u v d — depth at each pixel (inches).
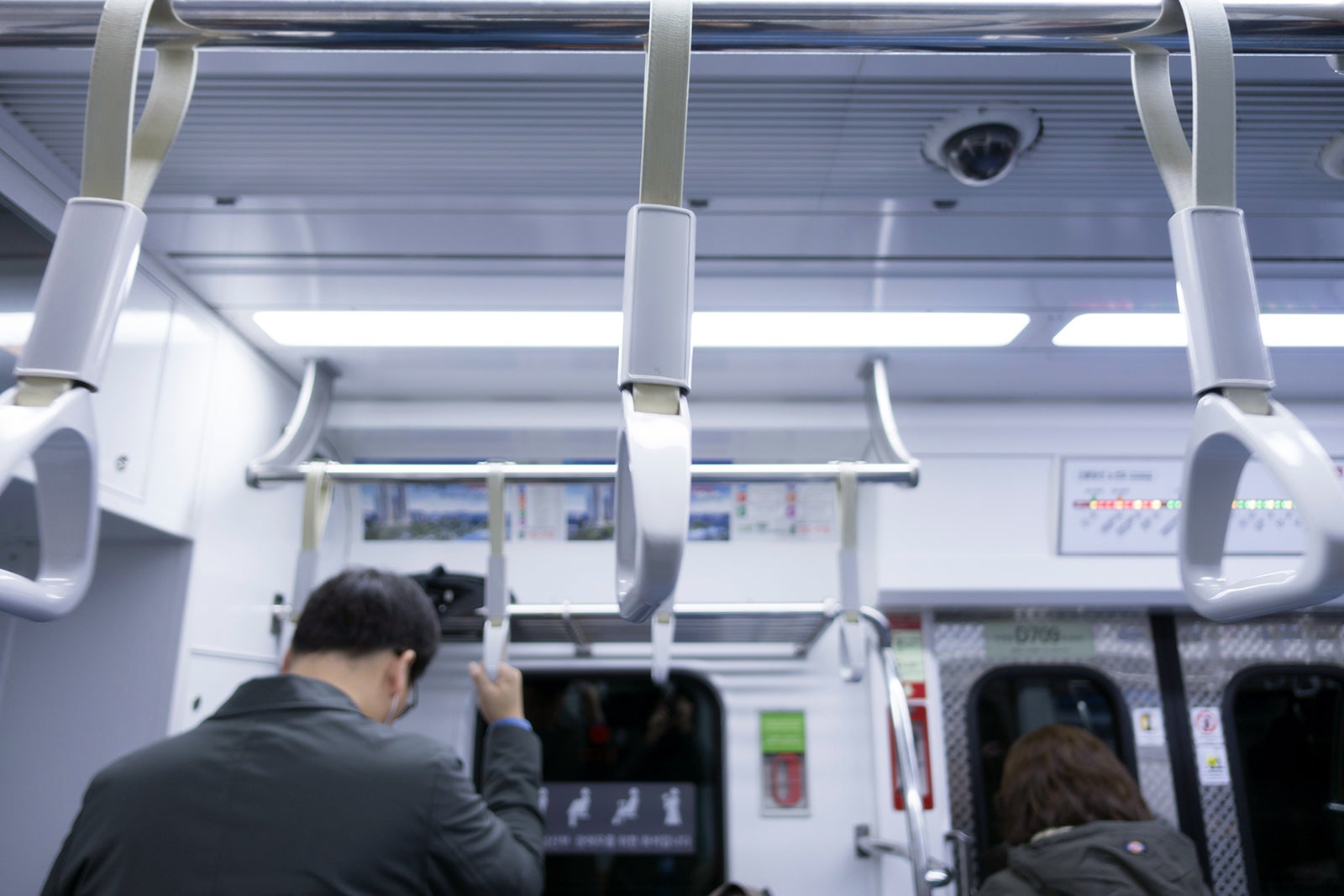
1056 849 77.1
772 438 121.9
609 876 117.0
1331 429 117.6
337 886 45.2
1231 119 25.2
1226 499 24.6
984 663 123.7
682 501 20.6
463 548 125.1
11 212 61.5
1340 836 118.3
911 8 27.1
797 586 125.6
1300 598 21.1
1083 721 123.2
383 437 120.3
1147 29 27.3
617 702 122.6
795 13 26.9
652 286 23.3
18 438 20.5
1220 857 118.0
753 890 84.7
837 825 118.3
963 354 104.6
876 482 89.7
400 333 97.6
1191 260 24.5
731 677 122.5
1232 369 23.6
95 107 24.1
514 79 56.5
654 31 24.6
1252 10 27.0
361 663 58.1
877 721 119.0
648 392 23.0
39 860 78.9
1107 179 68.6
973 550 117.3
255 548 99.3
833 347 102.4
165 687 82.0
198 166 67.3
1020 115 60.1
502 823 53.8
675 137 24.1
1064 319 94.8
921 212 73.9
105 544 85.9
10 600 21.1
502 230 76.4
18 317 61.7
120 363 75.0
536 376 110.5
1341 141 62.6
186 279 85.2
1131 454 119.1
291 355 103.8
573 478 83.2
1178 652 125.4
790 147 64.5
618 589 23.7
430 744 52.6
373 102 59.2
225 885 44.3
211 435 90.1
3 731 82.6
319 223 75.2
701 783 120.3
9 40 26.5
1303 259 80.9
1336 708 123.0
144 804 46.5
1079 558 117.5
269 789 47.2
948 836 115.0
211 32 26.6
